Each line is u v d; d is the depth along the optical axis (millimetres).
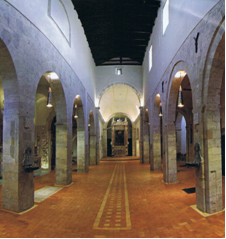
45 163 16453
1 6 5113
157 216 6117
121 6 13195
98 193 9039
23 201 6168
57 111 10305
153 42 14898
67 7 10867
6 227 5141
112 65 23172
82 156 15227
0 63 5645
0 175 11844
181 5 7953
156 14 13578
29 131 6445
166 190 9141
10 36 5461
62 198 8164
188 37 7176
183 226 5309
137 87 22766
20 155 6004
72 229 5309
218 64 5672
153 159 15336
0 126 12609
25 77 6238
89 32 15977
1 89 11375
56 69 8867
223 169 11961
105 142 34969
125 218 6074
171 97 10016
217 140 6098
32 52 6676
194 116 6609
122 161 25875
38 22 7164
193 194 8188
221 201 6059
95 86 22516
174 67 9055
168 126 10422
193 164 6215
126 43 18297
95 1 12602
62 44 9766
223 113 12227
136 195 8617
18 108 5918
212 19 5449
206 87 5961
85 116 15422
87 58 16969
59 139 10438
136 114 32406
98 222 5789
